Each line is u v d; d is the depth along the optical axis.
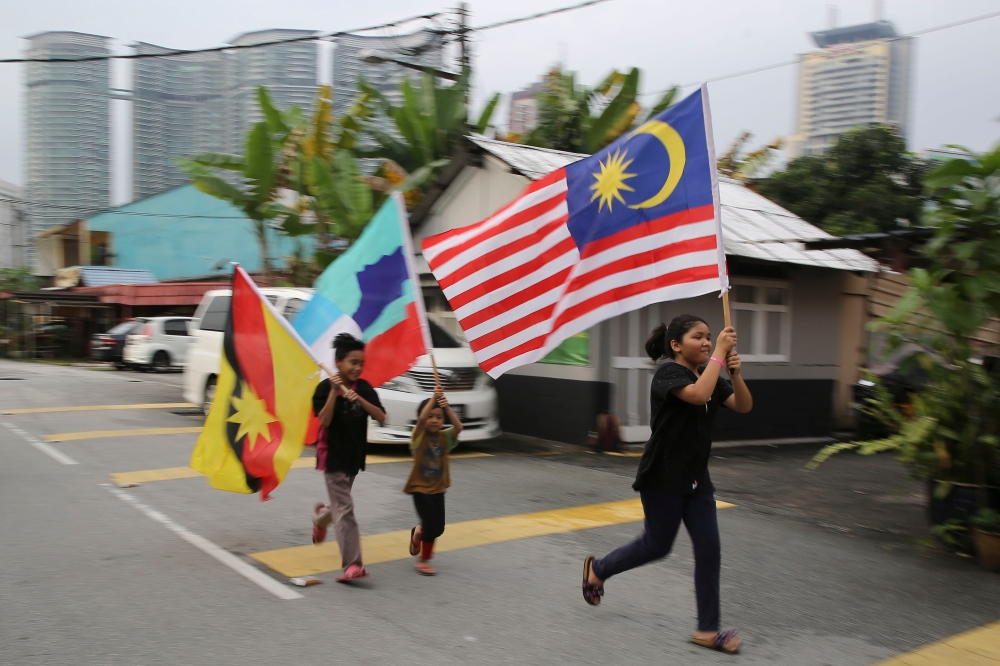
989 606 5.16
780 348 12.55
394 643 4.17
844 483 9.20
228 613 4.51
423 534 5.29
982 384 6.14
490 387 10.67
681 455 4.16
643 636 4.41
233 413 5.71
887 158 19.34
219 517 6.64
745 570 5.78
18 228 39.62
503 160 11.53
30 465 8.53
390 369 5.61
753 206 13.46
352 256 5.80
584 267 5.17
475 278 5.51
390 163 16.41
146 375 21.97
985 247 5.96
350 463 5.15
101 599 4.66
